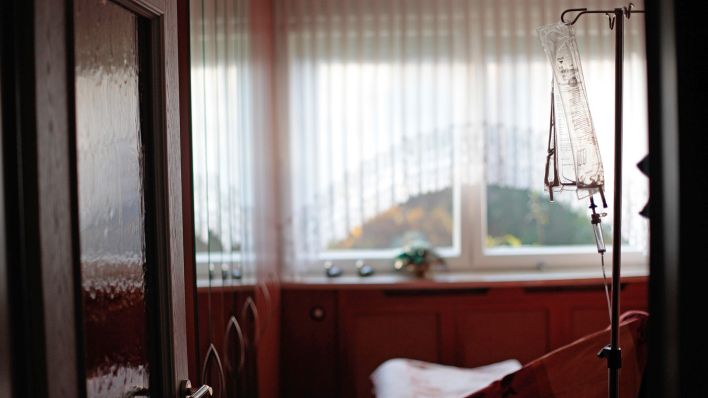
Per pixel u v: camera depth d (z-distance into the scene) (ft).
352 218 11.00
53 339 3.23
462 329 10.99
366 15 10.87
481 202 11.55
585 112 5.70
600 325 10.95
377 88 10.92
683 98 3.04
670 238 3.14
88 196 3.64
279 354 11.09
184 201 5.07
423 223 11.69
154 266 4.52
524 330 11.00
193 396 4.72
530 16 10.85
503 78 10.90
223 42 6.91
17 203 3.02
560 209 11.68
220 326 6.48
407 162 10.96
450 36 10.87
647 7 3.25
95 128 3.74
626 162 10.48
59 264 3.30
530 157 10.91
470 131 11.02
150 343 4.47
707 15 3.03
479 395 6.53
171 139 4.62
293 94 10.96
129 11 4.21
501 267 11.64
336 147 11.00
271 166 10.67
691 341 3.06
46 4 3.23
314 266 11.09
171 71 4.65
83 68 3.60
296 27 10.87
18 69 3.05
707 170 3.04
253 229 8.78
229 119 7.20
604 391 6.38
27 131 3.08
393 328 11.04
